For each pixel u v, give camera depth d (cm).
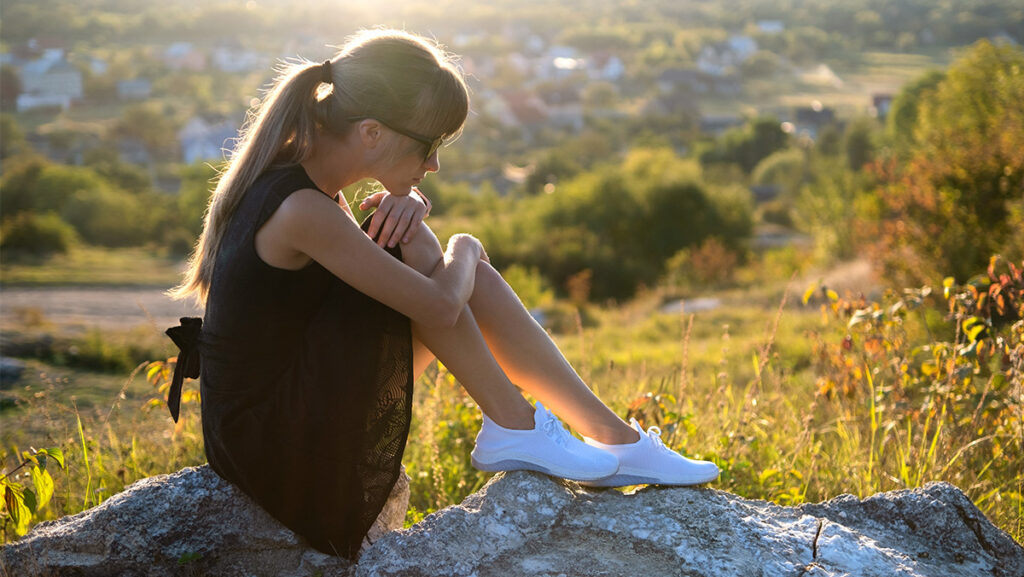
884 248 1148
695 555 179
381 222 198
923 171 1196
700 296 2042
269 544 200
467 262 198
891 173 1278
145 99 17125
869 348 380
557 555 182
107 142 12344
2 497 223
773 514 201
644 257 3347
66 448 309
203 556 197
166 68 19538
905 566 181
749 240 3581
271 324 185
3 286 3044
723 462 302
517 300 209
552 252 3144
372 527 210
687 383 400
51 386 393
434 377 427
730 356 951
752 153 10356
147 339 1132
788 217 5759
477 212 6406
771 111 17625
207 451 205
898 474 309
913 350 367
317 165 192
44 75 16562
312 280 186
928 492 204
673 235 3362
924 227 1134
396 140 187
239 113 14538
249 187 186
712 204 3450
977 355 335
